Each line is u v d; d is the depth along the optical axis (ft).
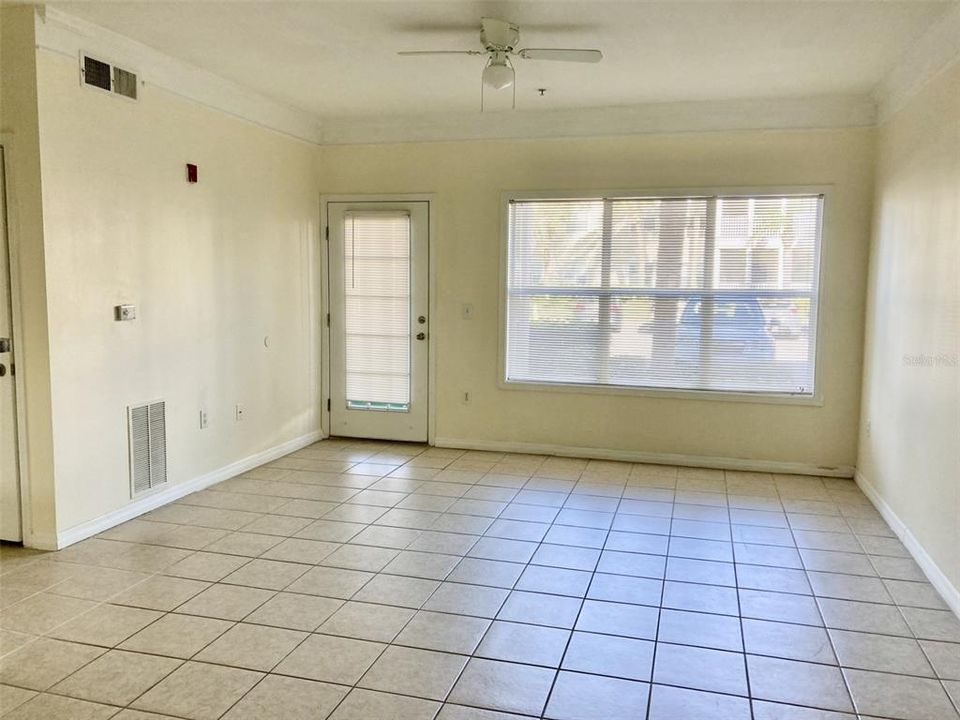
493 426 19.19
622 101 16.78
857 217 16.34
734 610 10.11
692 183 17.24
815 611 10.09
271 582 10.90
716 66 13.93
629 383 18.17
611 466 17.80
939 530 10.82
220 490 15.52
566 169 18.01
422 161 18.92
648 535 13.03
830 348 16.75
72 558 11.70
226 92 15.65
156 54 13.50
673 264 17.62
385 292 19.57
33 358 11.68
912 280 12.73
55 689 8.08
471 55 13.16
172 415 14.57
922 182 12.39
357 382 20.07
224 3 11.05
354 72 14.71
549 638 9.30
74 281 12.05
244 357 16.84
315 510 14.25
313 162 19.42
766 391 17.30
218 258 15.80
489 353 19.01
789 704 7.88
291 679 8.30
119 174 12.94
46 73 11.37
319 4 11.10
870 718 7.63
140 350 13.62
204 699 7.91
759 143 16.78
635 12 11.22
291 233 18.54
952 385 10.50
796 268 16.93
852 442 16.84
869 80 14.65
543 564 11.69
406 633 9.39
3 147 11.41
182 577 11.05
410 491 15.56
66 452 12.07
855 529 13.42
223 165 15.80
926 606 10.26
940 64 11.54
